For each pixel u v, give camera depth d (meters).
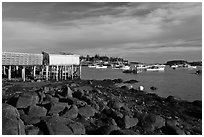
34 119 15.44
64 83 48.94
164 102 31.53
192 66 187.75
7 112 14.39
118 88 46.06
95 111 19.83
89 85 48.50
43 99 20.86
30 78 53.16
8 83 43.12
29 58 51.69
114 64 191.75
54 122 14.70
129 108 25.25
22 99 18.72
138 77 87.50
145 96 36.31
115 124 18.05
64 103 19.16
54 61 56.09
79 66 64.06
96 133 15.55
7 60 47.97
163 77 88.06
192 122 22.86
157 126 18.28
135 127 18.08
